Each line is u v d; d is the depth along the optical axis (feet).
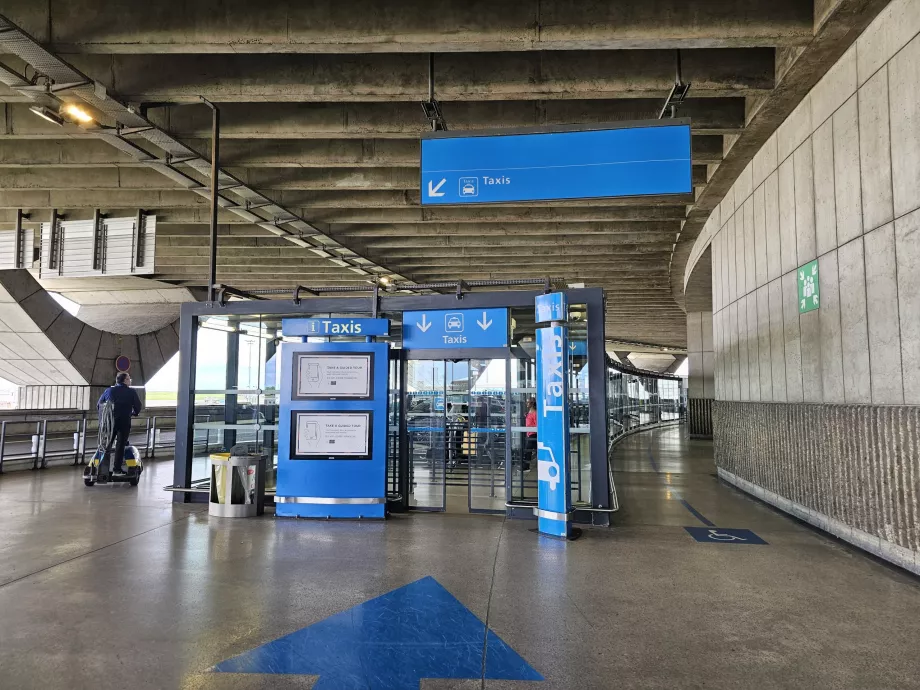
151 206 37.73
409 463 25.64
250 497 23.65
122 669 10.53
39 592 14.46
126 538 19.86
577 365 23.18
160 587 14.85
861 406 18.28
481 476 25.14
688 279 50.85
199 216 40.04
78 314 75.05
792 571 16.33
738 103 25.48
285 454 23.53
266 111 26.30
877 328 17.54
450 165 22.15
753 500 28.07
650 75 21.98
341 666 10.68
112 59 22.57
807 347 22.72
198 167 29.91
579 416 23.03
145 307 74.28
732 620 12.81
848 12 17.06
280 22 19.16
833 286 20.42
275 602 13.83
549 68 22.20
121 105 23.06
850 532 19.15
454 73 22.43
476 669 10.59
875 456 17.53
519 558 17.58
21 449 49.34
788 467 24.40
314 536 20.22
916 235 15.51
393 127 26.02
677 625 12.53
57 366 72.74
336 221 40.57
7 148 30.27
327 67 22.40
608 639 11.84
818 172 21.47
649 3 18.85
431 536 20.26
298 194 36.94
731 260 33.30
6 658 10.94
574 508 22.11
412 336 24.73
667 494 30.01
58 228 38.99
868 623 12.65
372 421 23.32
